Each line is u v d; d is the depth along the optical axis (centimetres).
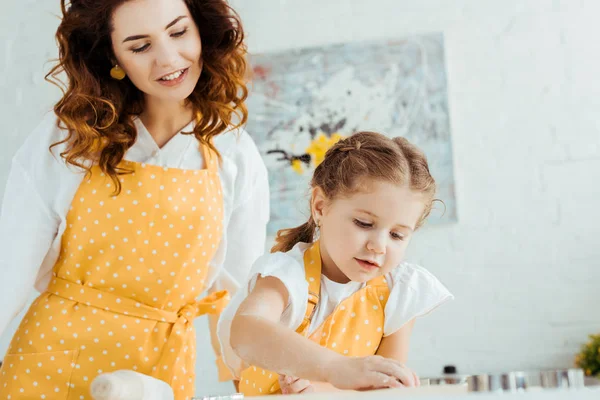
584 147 288
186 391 136
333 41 301
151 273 134
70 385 128
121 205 134
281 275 107
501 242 287
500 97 293
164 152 139
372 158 103
